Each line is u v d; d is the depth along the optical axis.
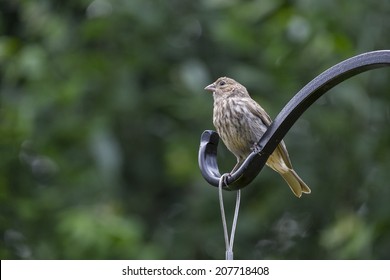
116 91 12.67
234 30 12.38
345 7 11.99
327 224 13.01
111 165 12.21
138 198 13.37
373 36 11.88
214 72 13.01
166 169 13.23
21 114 12.30
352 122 12.41
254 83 12.45
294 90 12.48
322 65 12.14
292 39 12.38
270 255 13.12
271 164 9.23
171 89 12.90
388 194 11.81
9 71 12.38
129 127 13.20
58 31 12.76
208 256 13.08
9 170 12.80
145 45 12.93
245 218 12.80
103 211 12.21
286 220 13.28
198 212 12.97
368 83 11.91
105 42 12.99
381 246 11.61
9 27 13.73
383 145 12.10
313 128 12.66
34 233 12.53
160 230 13.27
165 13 12.87
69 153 12.90
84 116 12.69
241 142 9.43
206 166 7.38
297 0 12.23
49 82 12.44
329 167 12.62
